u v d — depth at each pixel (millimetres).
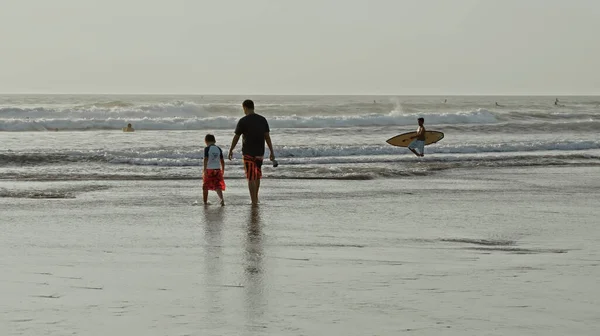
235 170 33875
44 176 30422
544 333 9586
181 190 27141
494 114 84625
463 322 10086
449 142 52438
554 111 124375
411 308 10867
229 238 17391
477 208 23141
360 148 42875
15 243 16406
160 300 11273
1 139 50125
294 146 44375
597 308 10914
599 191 28000
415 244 16734
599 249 16234
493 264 14383
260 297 11523
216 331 9586
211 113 85188
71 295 11555
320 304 11102
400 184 29656
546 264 14391
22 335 9320
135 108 82562
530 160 39781
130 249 15836
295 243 16766
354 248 16156
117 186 27969
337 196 25797
